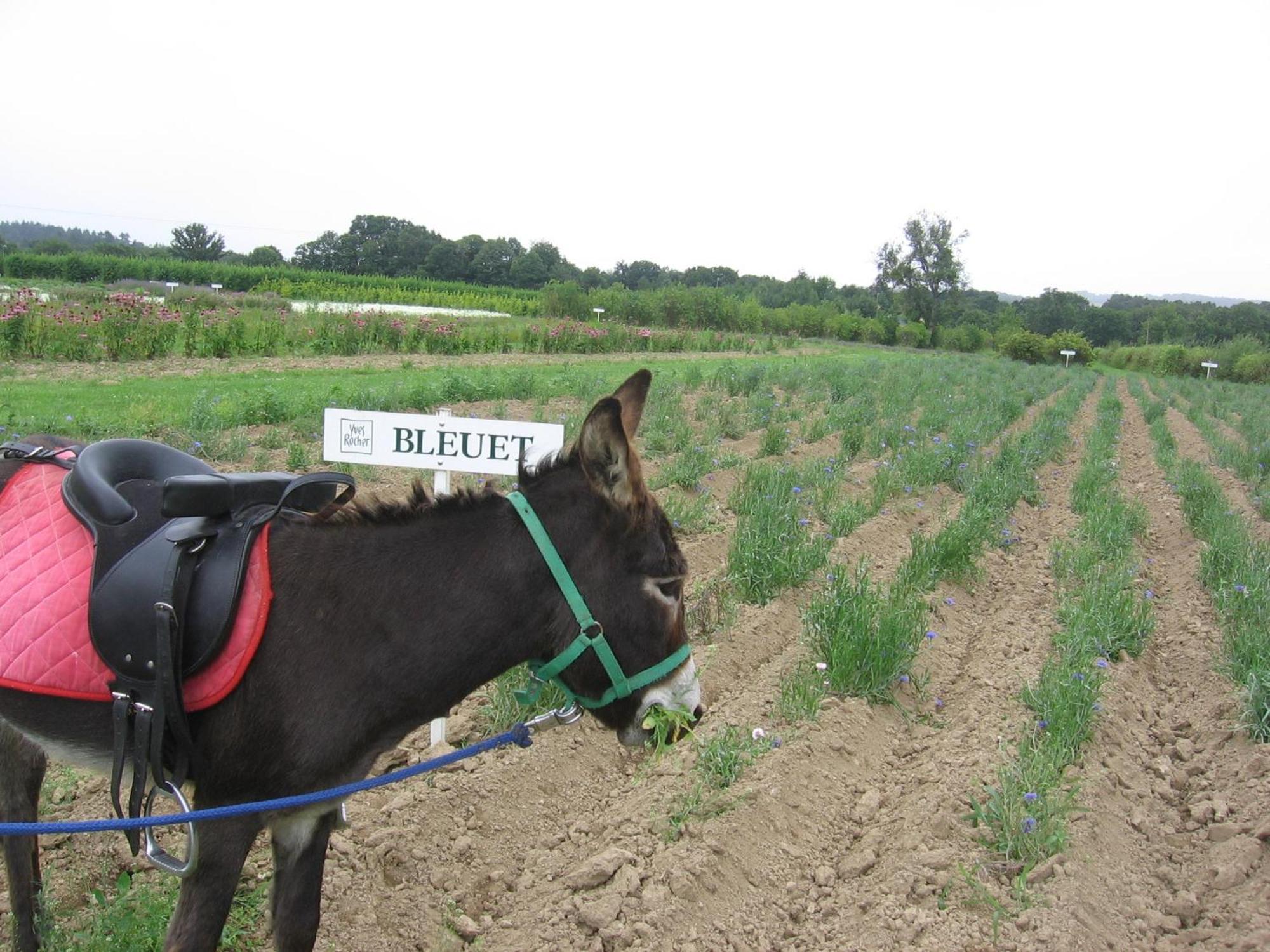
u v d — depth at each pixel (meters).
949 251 82.81
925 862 4.70
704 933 4.31
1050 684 6.26
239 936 4.02
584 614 2.97
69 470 3.37
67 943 3.88
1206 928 4.36
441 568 2.98
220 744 2.88
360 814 4.98
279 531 3.05
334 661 2.89
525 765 5.48
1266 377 54.78
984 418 19.44
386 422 5.38
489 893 4.68
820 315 67.94
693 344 41.78
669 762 5.62
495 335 31.78
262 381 18.58
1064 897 4.38
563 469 3.08
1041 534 11.65
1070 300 115.38
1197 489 12.89
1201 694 7.08
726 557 9.09
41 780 3.79
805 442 15.61
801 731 5.83
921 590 8.32
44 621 2.93
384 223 95.75
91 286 44.34
